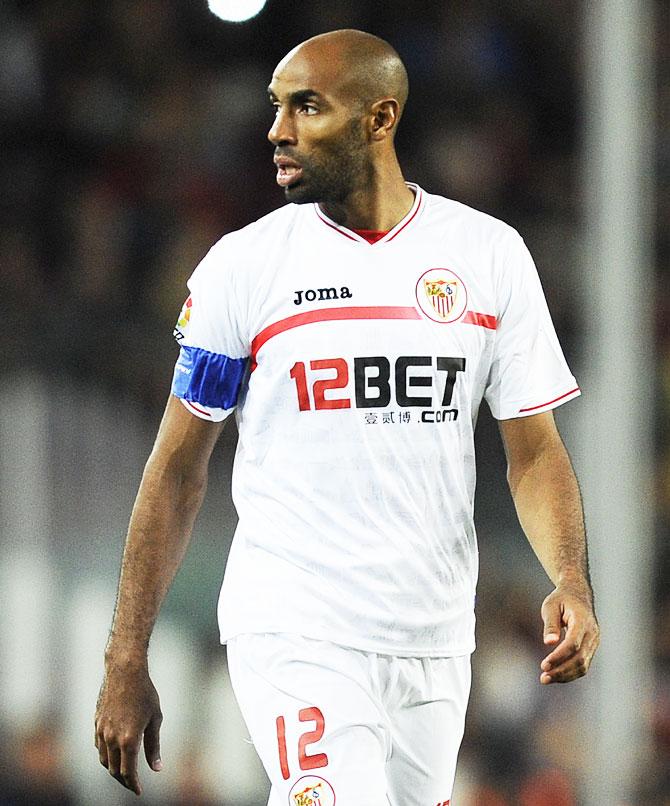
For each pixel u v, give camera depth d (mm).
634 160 32688
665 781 30547
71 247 42594
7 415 33344
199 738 33812
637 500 32125
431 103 48125
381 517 12992
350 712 12867
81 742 33406
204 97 47375
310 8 48719
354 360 12898
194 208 44625
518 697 34312
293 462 13070
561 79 49031
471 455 13391
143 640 13188
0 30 46281
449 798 13797
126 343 34906
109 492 34062
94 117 45750
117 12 47625
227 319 13148
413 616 13094
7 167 43938
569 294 40875
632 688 31500
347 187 13023
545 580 35156
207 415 13367
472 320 13141
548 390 13484
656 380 40531
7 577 33125
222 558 34312
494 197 46594
